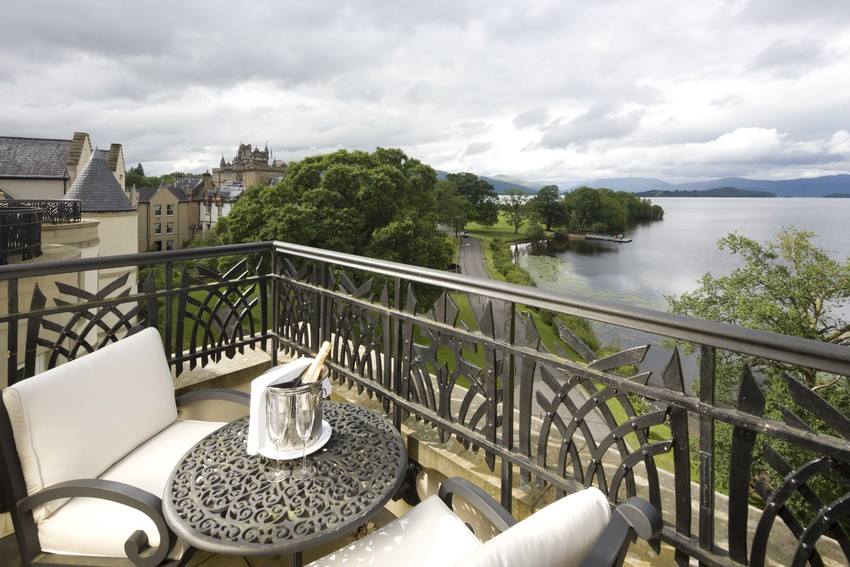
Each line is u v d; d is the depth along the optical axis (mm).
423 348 2381
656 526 836
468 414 2705
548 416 1821
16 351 2129
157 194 67500
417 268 2334
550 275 39312
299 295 3303
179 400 2266
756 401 1219
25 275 2113
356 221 23078
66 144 34750
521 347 1874
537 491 2016
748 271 14008
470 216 59781
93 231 16734
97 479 1576
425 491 2422
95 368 1777
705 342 1281
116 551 1482
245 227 23531
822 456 1112
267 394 1521
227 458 1550
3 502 1549
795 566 1198
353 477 1461
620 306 1477
